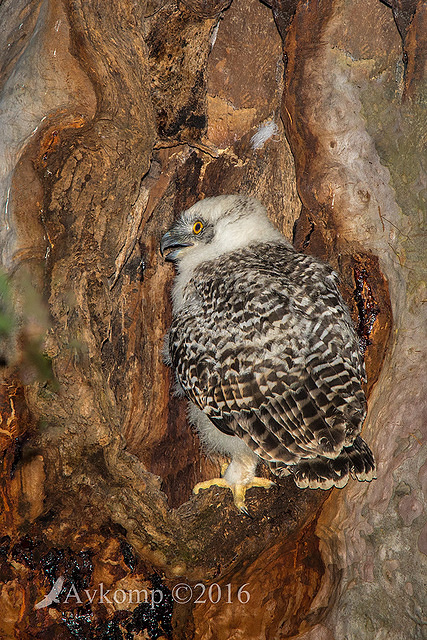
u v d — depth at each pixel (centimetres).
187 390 875
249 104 1047
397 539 915
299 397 765
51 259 799
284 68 954
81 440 790
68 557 780
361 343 911
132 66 834
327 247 967
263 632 906
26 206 782
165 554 805
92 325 829
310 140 933
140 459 1073
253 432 795
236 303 830
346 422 761
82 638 780
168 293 1069
